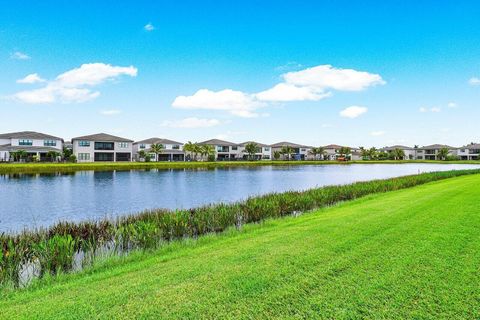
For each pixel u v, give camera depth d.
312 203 22.95
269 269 7.53
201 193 37.59
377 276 6.90
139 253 11.71
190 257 9.46
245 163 102.88
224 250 9.77
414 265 7.39
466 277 6.66
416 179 35.66
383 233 10.25
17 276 9.70
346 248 8.86
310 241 9.82
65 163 77.12
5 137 85.94
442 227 10.55
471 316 5.36
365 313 5.54
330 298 6.07
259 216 18.98
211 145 132.75
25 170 59.50
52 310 6.02
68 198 33.09
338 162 131.38
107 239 13.91
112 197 33.94
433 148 165.88
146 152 111.88
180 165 83.88
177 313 5.73
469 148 150.12
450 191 20.52
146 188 41.75
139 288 6.84
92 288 7.17
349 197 27.08
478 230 9.94
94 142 97.19
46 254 10.54
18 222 22.88
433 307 5.64
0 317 5.89
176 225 15.48
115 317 5.66
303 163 122.38
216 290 6.54
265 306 5.87
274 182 51.28
